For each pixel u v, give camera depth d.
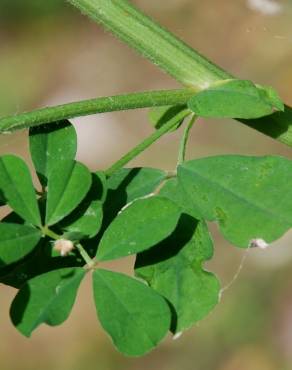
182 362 0.54
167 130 0.21
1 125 0.20
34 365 0.57
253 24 0.53
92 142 0.62
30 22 0.66
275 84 0.55
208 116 0.21
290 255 0.54
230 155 0.20
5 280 0.20
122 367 0.56
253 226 0.20
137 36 0.23
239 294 0.54
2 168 0.20
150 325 0.19
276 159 0.20
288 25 0.43
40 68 0.65
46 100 0.64
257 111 0.21
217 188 0.20
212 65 0.23
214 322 0.54
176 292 0.20
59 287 0.19
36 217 0.20
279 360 0.52
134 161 0.58
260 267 0.54
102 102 0.21
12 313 0.19
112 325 0.19
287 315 0.52
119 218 0.20
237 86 0.22
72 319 0.58
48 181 0.20
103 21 0.23
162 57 0.23
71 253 0.20
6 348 0.57
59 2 0.66
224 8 0.54
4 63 0.66
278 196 0.20
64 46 0.65
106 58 0.64
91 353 0.56
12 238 0.19
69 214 0.20
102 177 0.20
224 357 0.53
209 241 0.20
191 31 0.56
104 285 0.20
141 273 0.20
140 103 0.21
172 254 0.20
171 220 0.20
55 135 0.21
